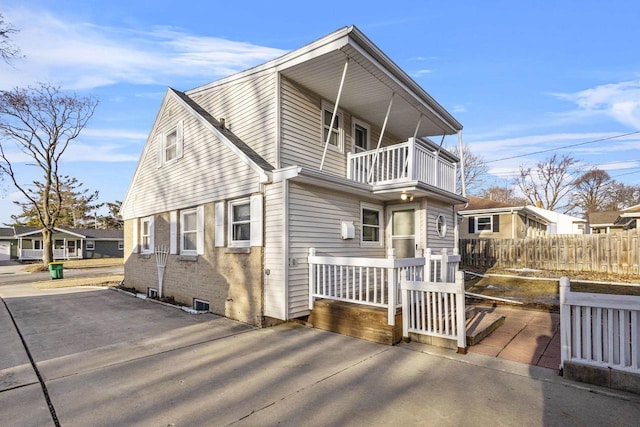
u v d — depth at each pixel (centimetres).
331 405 357
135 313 843
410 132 1176
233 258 776
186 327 699
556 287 1048
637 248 1302
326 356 513
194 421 327
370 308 617
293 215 691
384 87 830
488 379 420
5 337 635
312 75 777
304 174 650
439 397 373
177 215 993
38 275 2147
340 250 808
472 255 1708
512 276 1282
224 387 406
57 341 607
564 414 333
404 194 863
